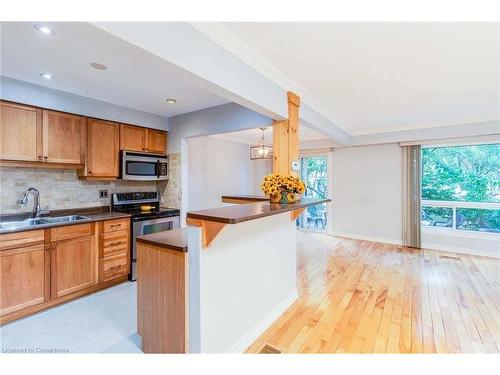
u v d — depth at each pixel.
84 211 3.41
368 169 5.52
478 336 2.13
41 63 2.21
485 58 2.12
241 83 1.96
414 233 4.94
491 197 4.39
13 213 2.82
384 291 3.02
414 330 2.23
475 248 4.46
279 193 2.18
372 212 5.49
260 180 7.04
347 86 2.71
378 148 5.39
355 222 5.71
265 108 2.27
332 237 5.86
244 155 6.48
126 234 3.26
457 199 4.69
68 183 3.26
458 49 1.97
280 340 2.10
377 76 2.47
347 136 5.09
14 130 2.56
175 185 4.03
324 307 2.65
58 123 2.88
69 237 2.72
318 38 1.80
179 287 1.70
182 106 3.51
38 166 2.79
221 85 1.75
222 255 1.81
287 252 2.71
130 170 3.54
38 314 2.49
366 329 2.25
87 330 2.24
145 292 1.90
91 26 1.10
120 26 1.18
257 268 2.21
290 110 2.65
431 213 4.95
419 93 2.97
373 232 5.49
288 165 2.62
